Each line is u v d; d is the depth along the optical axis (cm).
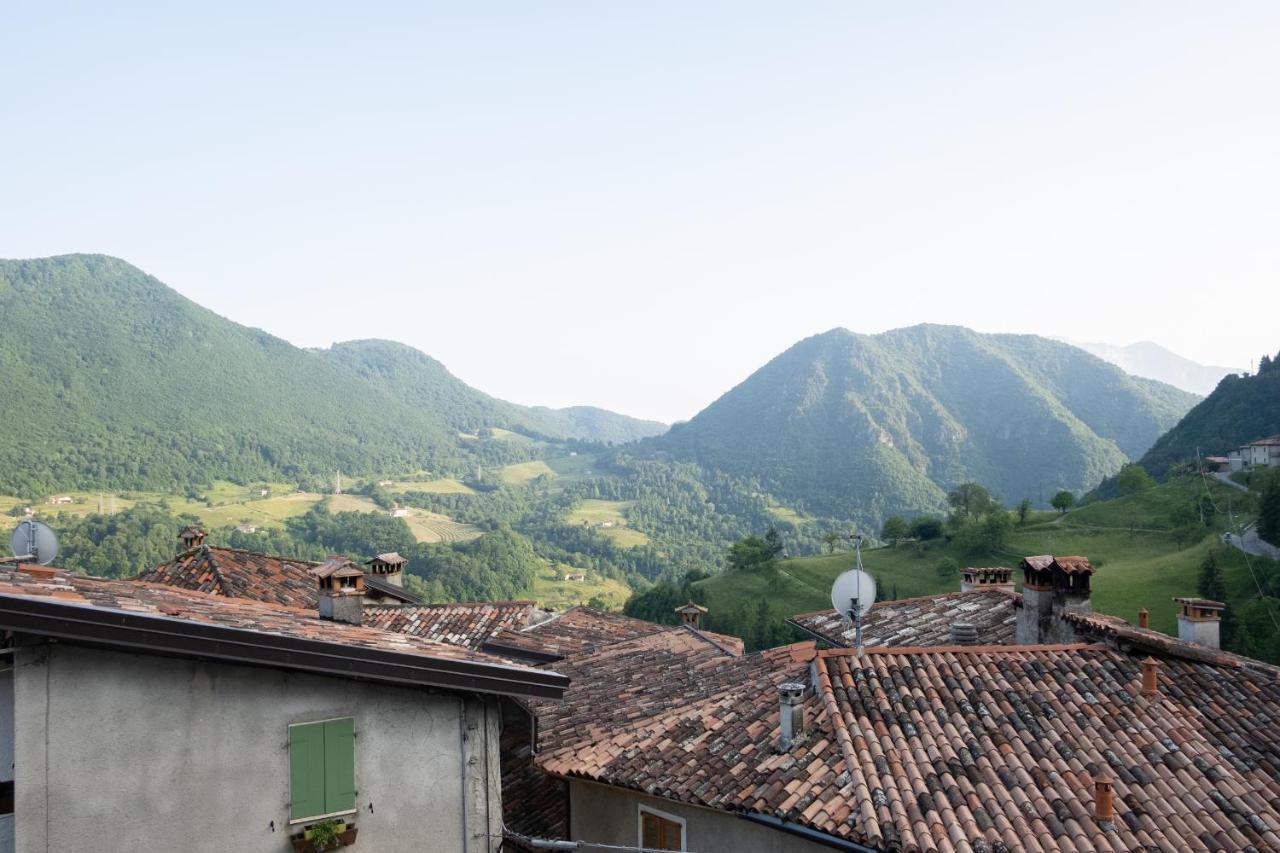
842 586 1608
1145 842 1154
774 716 1452
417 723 1098
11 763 913
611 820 1491
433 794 1098
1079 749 1344
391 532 19375
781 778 1277
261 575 2700
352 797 1049
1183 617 2023
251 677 1005
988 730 1372
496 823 1139
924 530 14650
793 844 1231
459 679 1089
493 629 2761
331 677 1049
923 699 1439
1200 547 10356
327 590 1706
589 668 2206
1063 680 1543
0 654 900
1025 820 1173
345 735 1053
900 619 2486
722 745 1410
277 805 1007
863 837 1130
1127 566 10238
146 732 948
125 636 898
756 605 11700
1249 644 6538
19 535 1709
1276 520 9575
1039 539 12838
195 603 1232
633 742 1494
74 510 18662
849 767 1262
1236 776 1320
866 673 1506
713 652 2308
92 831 915
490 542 18162
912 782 1234
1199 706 1502
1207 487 12988
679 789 1316
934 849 1106
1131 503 13625
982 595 2556
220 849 973
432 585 13675
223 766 983
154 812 945
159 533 13588
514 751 1923
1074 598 1872
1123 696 1511
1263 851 1172
